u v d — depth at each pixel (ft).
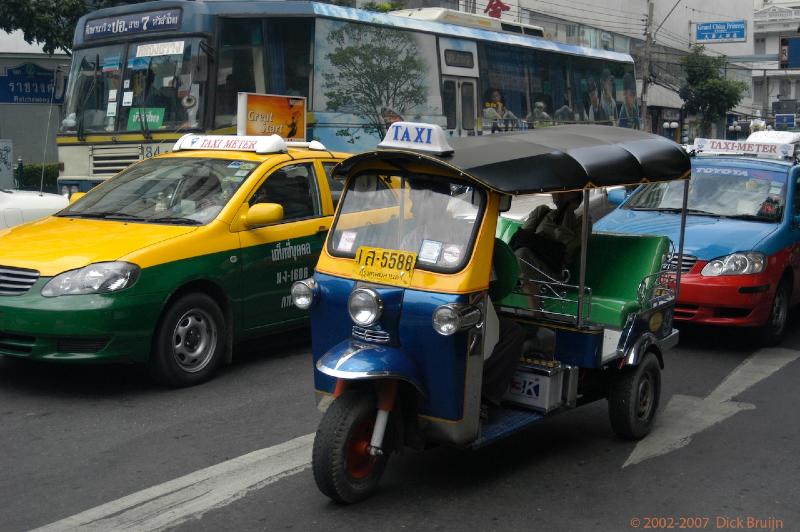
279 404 21.11
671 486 16.55
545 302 18.65
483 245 14.93
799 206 30.19
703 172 31.32
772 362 26.27
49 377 23.18
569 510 15.34
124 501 15.40
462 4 108.37
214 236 22.72
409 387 15.26
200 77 39.24
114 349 20.66
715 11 181.88
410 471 17.06
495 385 16.22
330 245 16.39
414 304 14.82
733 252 26.58
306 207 25.50
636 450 18.53
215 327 22.79
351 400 14.83
